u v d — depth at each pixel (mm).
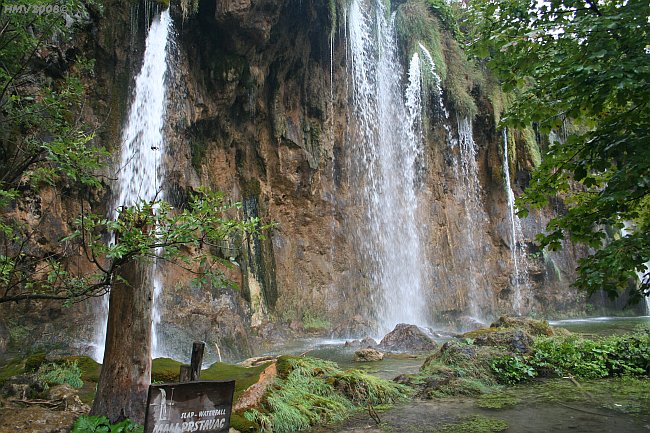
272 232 18047
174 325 13445
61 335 11336
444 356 8672
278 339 16203
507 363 8383
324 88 19797
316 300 18547
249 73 16781
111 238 11562
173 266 14547
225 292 15398
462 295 23531
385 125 22641
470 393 7391
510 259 25750
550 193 5113
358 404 6836
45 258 5398
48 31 6250
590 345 9156
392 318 20875
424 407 6695
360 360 11141
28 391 6277
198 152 16609
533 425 5805
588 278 3910
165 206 4328
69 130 6027
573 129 27312
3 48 5887
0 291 10055
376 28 22766
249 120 17891
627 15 4004
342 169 20688
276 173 18516
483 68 26109
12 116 6004
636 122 4215
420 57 24016
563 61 4438
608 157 4227
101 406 5016
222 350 13469
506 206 26156
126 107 14172
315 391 6828
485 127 26000
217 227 4348
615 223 4547
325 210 19766
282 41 17562
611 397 7047
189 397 3635
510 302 25250
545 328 11750
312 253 19109
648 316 27500
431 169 24266
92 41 13281
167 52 15211
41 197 11594
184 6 15102
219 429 3711
